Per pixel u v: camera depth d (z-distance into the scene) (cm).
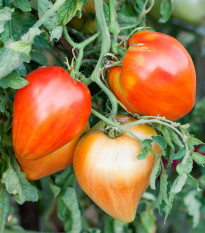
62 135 58
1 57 55
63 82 57
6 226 98
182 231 126
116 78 61
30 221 114
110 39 64
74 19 73
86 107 58
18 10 63
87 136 63
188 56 60
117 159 61
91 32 75
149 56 58
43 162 65
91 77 61
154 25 103
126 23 77
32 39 53
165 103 59
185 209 107
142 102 60
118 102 62
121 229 94
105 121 61
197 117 115
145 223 96
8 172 66
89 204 98
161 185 61
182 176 58
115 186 61
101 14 60
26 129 57
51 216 119
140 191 63
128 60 59
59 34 61
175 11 108
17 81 56
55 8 57
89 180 62
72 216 80
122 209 63
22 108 57
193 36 123
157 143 59
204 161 58
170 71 58
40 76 58
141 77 58
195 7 107
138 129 63
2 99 62
